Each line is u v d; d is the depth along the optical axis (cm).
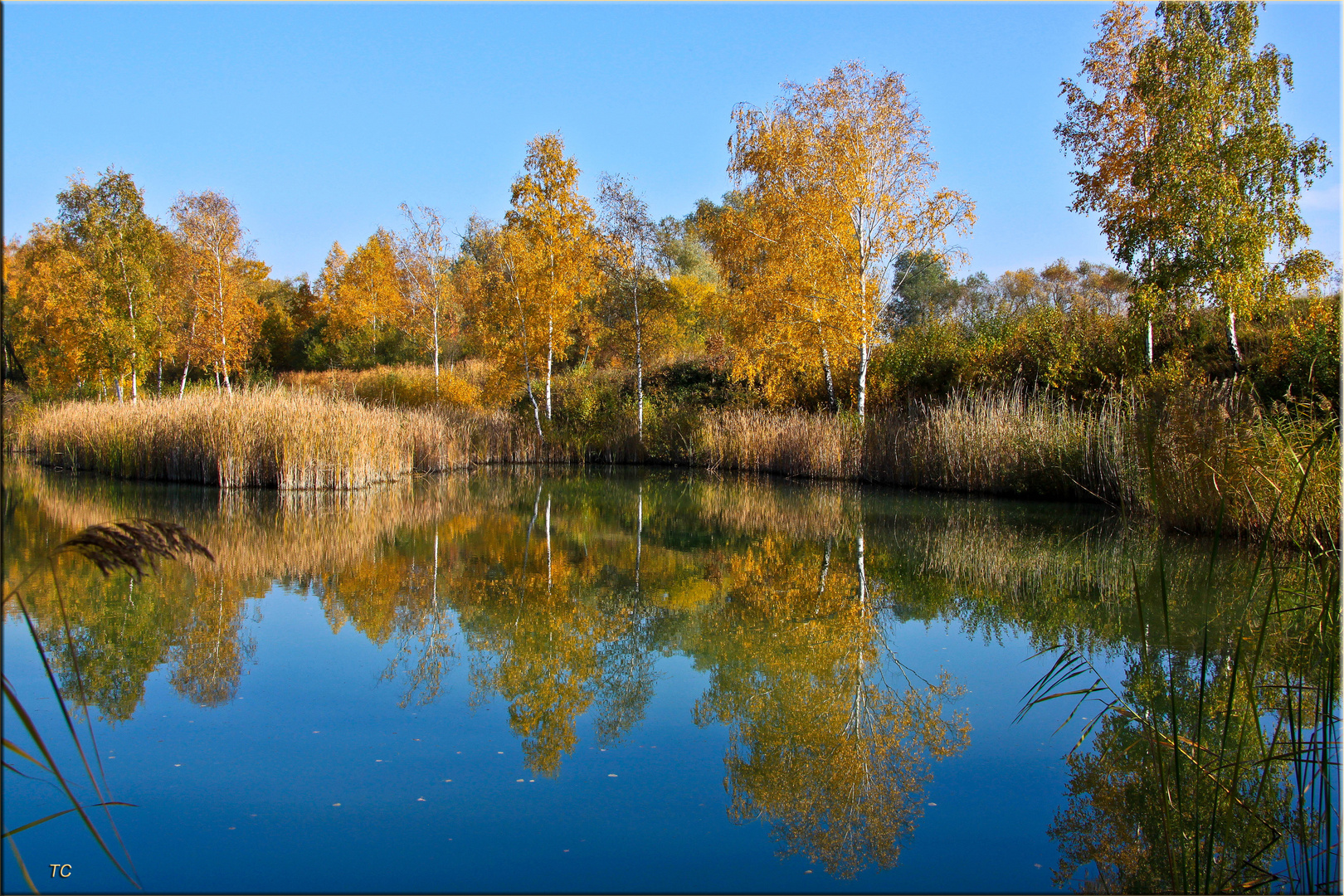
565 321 2283
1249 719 483
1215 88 1350
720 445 2048
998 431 1505
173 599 790
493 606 786
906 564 949
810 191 1814
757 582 880
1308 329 1402
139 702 532
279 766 442
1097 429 1373
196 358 2809
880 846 366
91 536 233
